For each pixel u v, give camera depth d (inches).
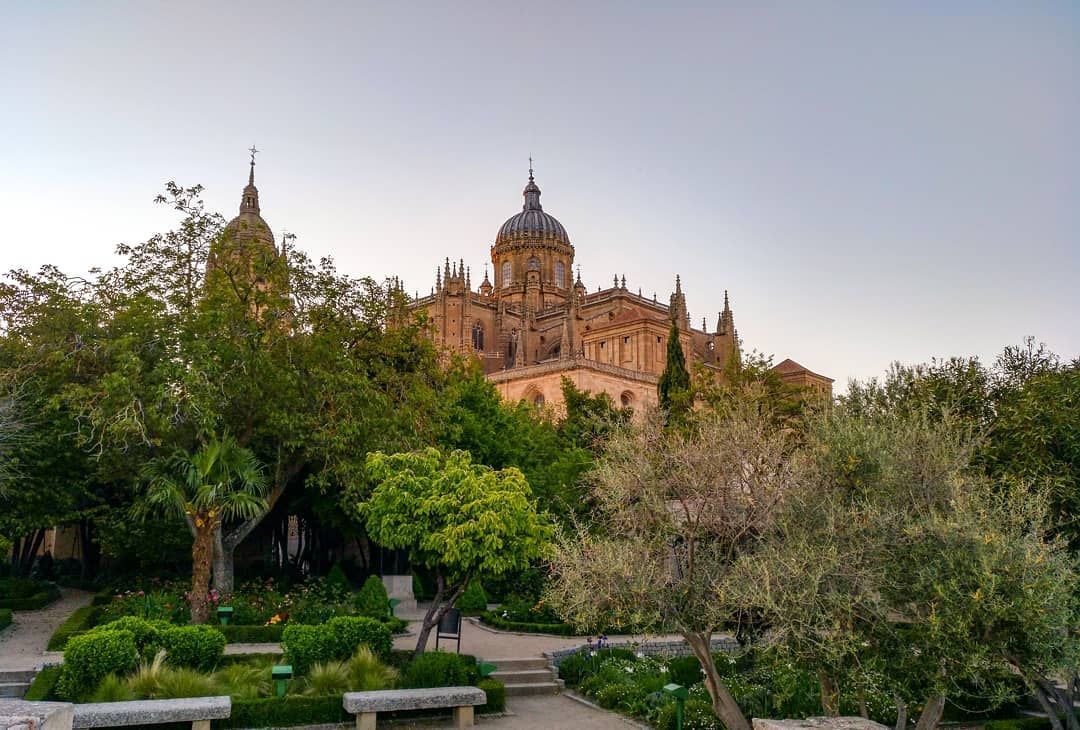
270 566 1433.3
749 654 743.1
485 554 680.4
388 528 712.4
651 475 578.9
